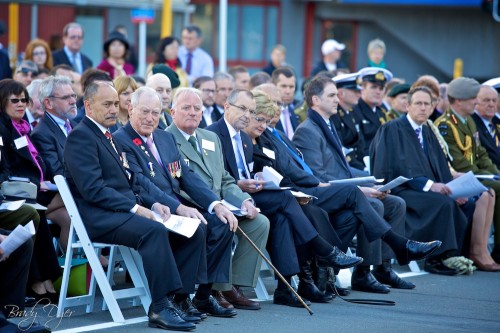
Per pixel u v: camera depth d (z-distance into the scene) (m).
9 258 12.89
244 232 14.57
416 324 13.61
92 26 43.41
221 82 20.02
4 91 15.05
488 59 49.81
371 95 21.16
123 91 16.75
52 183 15.28
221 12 29.38
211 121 19.67
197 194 14.20
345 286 17.05
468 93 20.59
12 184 14.23
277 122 18.94
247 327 13.11
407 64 50.12
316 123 17.52
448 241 18.25
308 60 48.16
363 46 49.12
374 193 16.84
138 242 12.91
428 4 47.50
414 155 18.89
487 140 21.75
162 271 12.83
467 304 15.48
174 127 14.96
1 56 23.41
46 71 21.86
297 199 15.40
